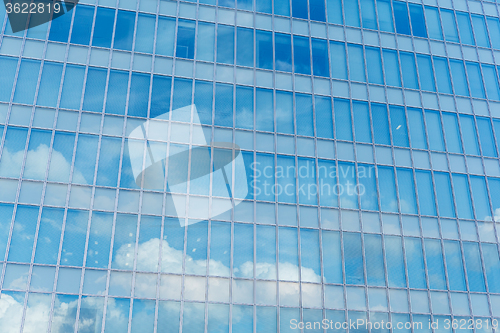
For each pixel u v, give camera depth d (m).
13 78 26.42
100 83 27.36
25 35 27.55
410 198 28.86
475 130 31.84
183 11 30.62
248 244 25.56
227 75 29.47
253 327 24.02
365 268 26.50
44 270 22.95
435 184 29.59
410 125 30.94
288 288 25.16
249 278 24.89
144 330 22.86
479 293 27.28
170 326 23.17
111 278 23.44
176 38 29.69
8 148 24.84
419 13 34.84
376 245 27.20
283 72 30.45
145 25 29.56
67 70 27.25
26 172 24.56
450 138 31.17
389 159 29.59
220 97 28.75
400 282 26.61
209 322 23.64
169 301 23.59
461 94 32.78
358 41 32.75
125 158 25.92
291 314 24.69
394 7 34.56
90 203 24.61
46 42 27.62
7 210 23.66
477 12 35.97
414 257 27.38
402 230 27.88
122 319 22.86
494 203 29.91
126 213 24.78
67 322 22.30
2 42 27.09
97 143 25.94
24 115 25.72
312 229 26.73
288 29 31.91
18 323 21.88
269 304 24.61
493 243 28.80
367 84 31.48
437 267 27.42
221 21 30.95
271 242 25.91
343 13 33.41
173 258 24.41
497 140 31.88
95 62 27.80
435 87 32.53
